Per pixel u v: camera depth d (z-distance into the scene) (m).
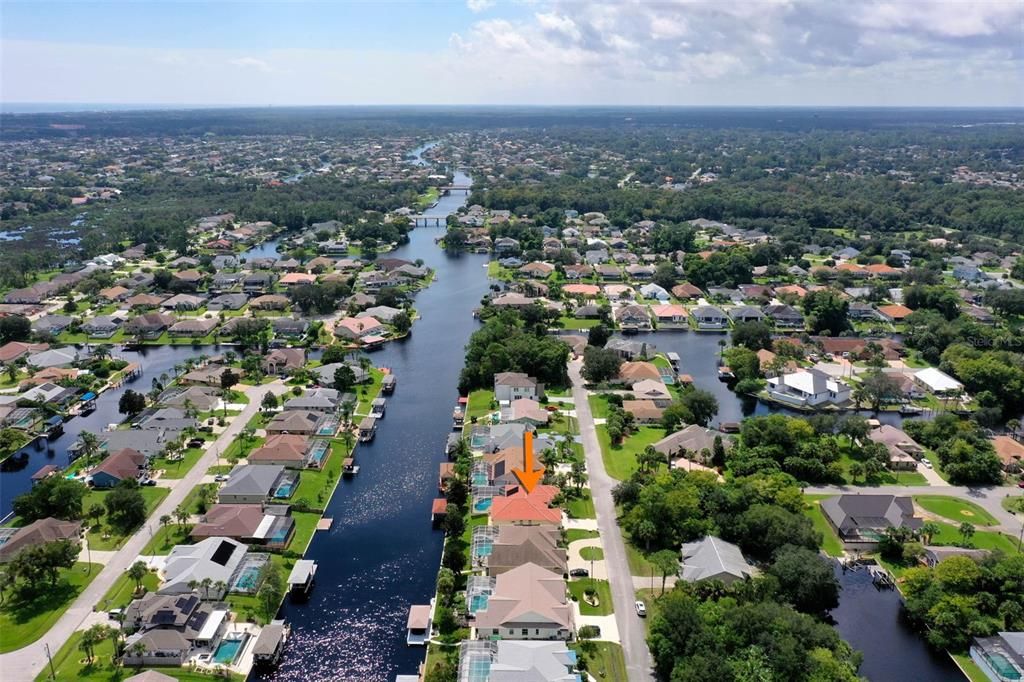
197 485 165.00
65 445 189.50
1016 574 125.56
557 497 158.38
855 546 145.38
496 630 119.88
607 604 128.00
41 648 116.12
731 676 104.50
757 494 151.38
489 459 173.75
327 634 122.62
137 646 113.12
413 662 117.00
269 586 126.94
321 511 157.25
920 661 117.94
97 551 140.75
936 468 178.75
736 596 124.38
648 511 145.00
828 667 104.62
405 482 171.00
